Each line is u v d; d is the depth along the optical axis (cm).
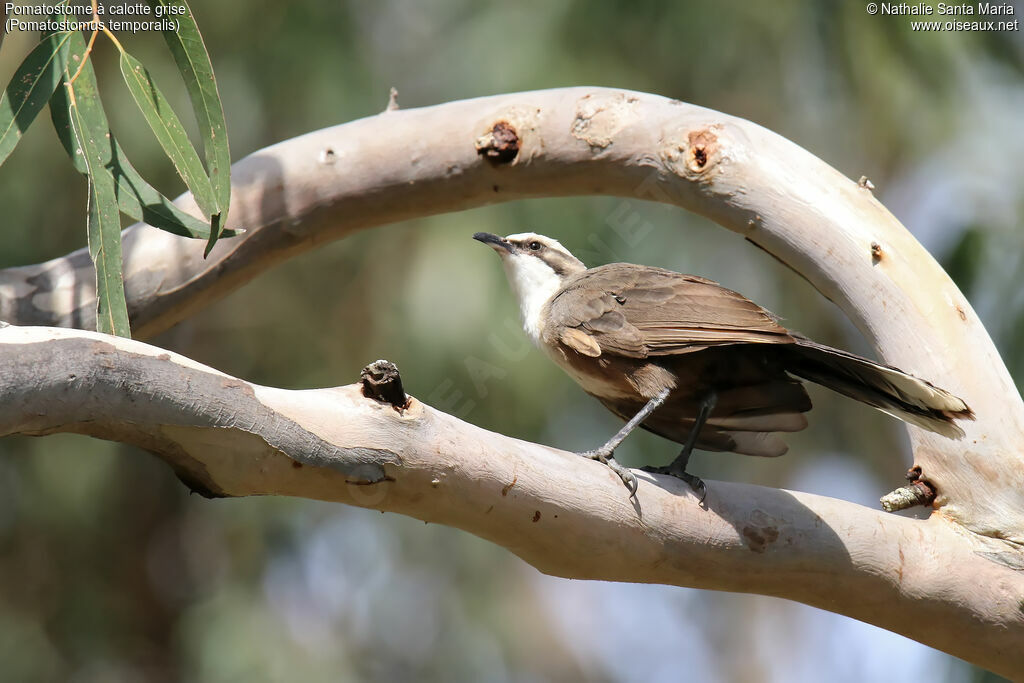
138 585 1552
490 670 1487
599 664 1791
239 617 1390
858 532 575
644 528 551
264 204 761
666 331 679
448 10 1355
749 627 1934
